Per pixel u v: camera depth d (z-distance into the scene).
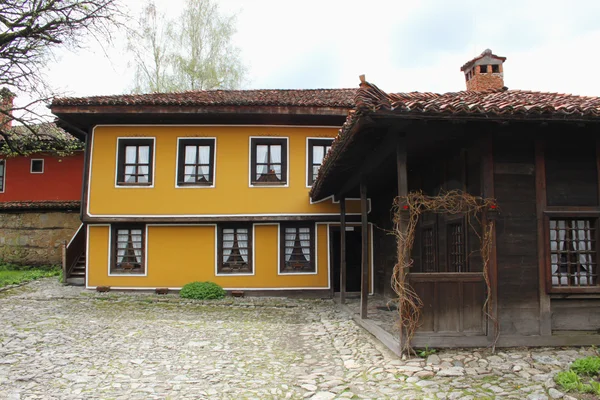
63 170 18.84
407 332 6.21
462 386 5.14
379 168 9.12
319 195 12.98
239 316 10.73
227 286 13.85
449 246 8.12
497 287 6.41
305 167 14.09
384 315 10.12
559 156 6.75
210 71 23.41
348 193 11.89
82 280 15.08
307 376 6.04
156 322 9.70
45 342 7.65
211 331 8.95
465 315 6.34
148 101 13.05
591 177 6.78
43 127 17.20
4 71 13.85
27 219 17.91
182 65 23.38
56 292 13.22
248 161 14.03
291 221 14.04
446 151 7.79
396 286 6.41
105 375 6.10
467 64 11.54
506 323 6.40
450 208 7.51
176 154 14.02
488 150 6.54
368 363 6.37
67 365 6.48
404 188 6.30
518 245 6.53
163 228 14.02
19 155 18.83
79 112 13.12
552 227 6.77
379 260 13.89
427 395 4.95
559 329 6.54
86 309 11.00
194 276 13.89
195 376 6.10
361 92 5.76
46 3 13.27
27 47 13.66
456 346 6.28
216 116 13.70
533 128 6.65
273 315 10.94
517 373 5.49
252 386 5.68
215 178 13.95
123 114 13.41
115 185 13.91
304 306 12.31
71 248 15.09
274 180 14.16
